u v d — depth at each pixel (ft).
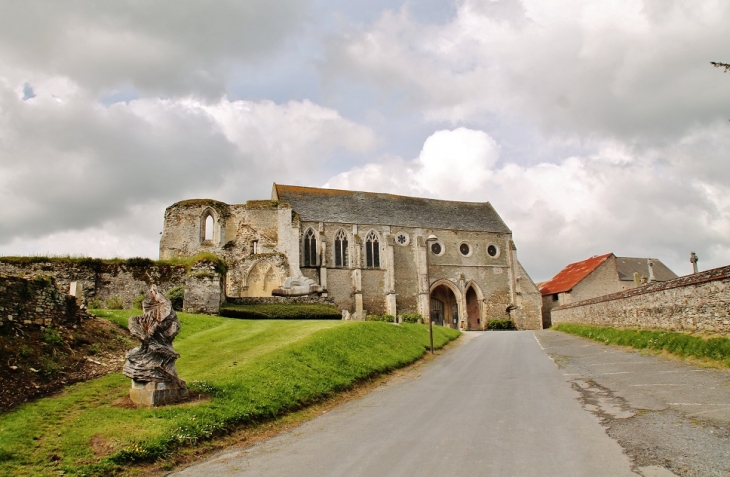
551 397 50.42
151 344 44.80
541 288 237.45
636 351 73.36
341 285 195.31
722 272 60.08
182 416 40.96
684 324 67.82
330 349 70.03
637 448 31.96
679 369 56.85
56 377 48.98
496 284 221.25
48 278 58.49
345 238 201.46
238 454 37.52
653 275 226.17
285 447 38.63
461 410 46.96
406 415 46.65
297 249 175.63
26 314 54.19
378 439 38.86
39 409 40.96
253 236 169.07
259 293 154.20
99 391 46.73
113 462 33.96
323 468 32.78
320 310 117.91
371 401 54.85
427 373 73.82
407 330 107.96
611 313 97.30
